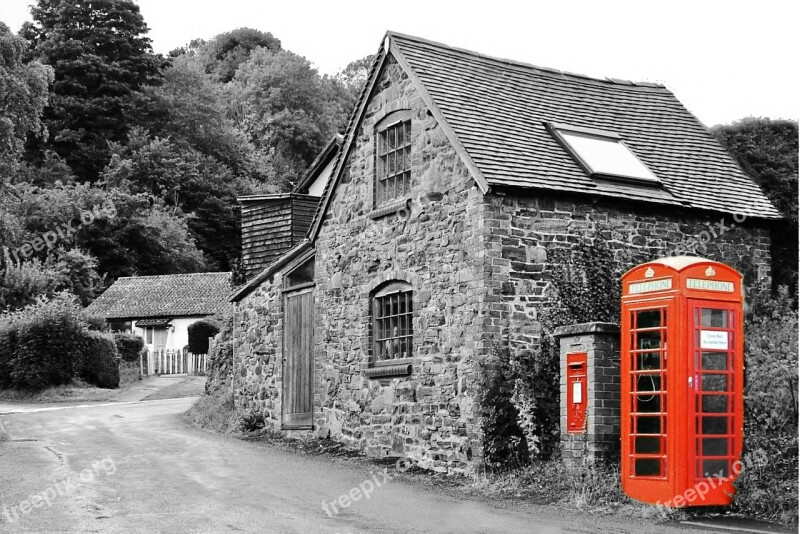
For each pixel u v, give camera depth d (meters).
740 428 12.12
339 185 20.03
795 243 25.81
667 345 11.91
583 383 13.56
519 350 15.73
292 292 22.00
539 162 16.62
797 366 13.55
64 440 20.44
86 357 36.97
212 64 94.00
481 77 18.66
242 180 70.00
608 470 13.16
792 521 11.09
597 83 20.69
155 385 40.19
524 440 15.28
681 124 20.25
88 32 69.31
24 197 55.62
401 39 18.59
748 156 27.34
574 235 16.45
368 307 18.81
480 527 11.05
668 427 11.81
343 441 19.36
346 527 11.02
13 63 39.16
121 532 10.69
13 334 36.09
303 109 81.88
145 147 65.06
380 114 18.75
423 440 16.89
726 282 12.20
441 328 16.62
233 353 24.64
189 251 62.09
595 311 16.39
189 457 17.72
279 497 13.29
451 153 16.64
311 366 20.98
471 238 15.98
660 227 17.31
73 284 54.22
